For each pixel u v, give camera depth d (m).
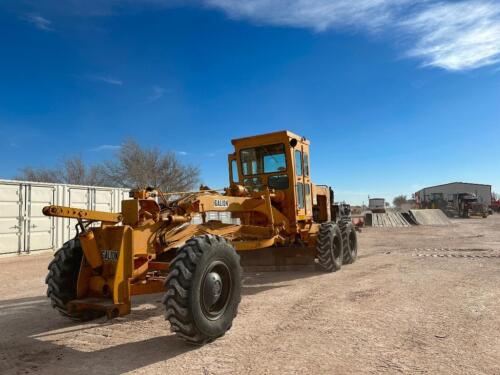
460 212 43.91
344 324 5.04
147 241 4.92
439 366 3.67
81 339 4.74
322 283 7.87
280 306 6.11
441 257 11.39
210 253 4.44
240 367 3.75
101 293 4.89
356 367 3.69
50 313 6.08
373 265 10.17
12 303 6.84
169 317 4.12
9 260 12.59
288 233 8.49
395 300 6.24
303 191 9.12
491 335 4.52
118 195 17.27
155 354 4.17
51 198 14.61
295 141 8.48
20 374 3.74
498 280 7.73
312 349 4.18
